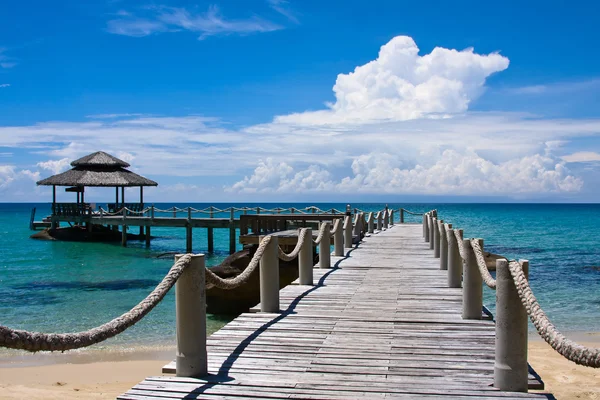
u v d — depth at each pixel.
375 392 4.69
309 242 10.30
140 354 11.45
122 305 16.64
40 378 9.91
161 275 23.72
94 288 20.12
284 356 5.75
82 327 13.69
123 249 35.72
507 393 4.64
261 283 7.92
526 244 39.06
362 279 10.92
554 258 29.83
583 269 25.14
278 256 8.13
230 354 5.82
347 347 6.07
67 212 40.59
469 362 5.52
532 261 28.36
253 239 16.30
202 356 5.17
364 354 5.81
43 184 39.16
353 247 17.34
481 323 7.18
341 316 7.60
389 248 17.03
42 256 31.72
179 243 42.12
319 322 7.25
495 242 40.97
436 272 11.88
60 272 24.83
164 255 31.72
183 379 5.04
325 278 11.05
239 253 16.14
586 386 9.59
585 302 17.30
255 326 7.02
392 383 4.91
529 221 78.44
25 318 14.74
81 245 37.94
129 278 22.81
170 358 11.18
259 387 4.82
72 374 10.19
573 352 3.45
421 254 15.31
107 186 38.78
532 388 4.77
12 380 9.78
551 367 10.72
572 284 20.84
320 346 6.12
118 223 37.12
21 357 11.25
